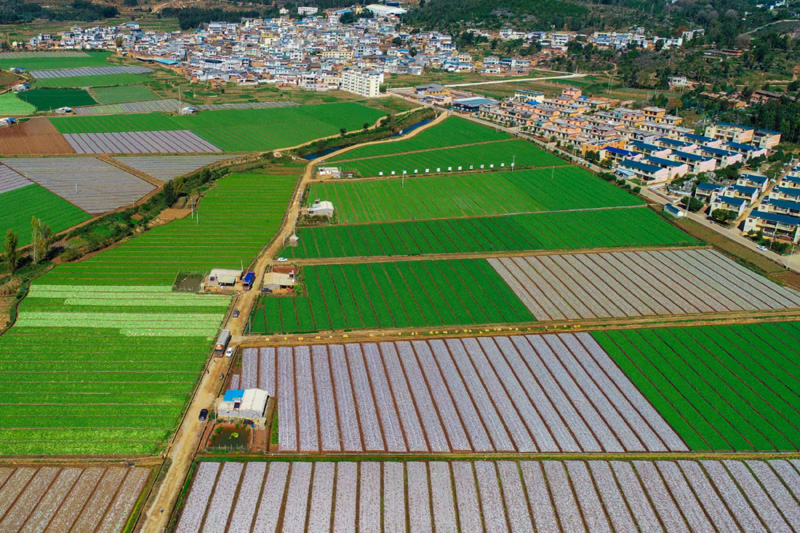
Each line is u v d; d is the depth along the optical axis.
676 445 102.75
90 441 99.12
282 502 89.69
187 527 85.12
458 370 119.75
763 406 112.62
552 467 97.19
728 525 88.81
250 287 146.50
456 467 96.69
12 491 89.81
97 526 84.94
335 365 119.75
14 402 106.31
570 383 117.06
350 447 100.00
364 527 85.94
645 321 138.38
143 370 115.94
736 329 136.38
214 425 103.50
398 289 148.25
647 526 87.88
